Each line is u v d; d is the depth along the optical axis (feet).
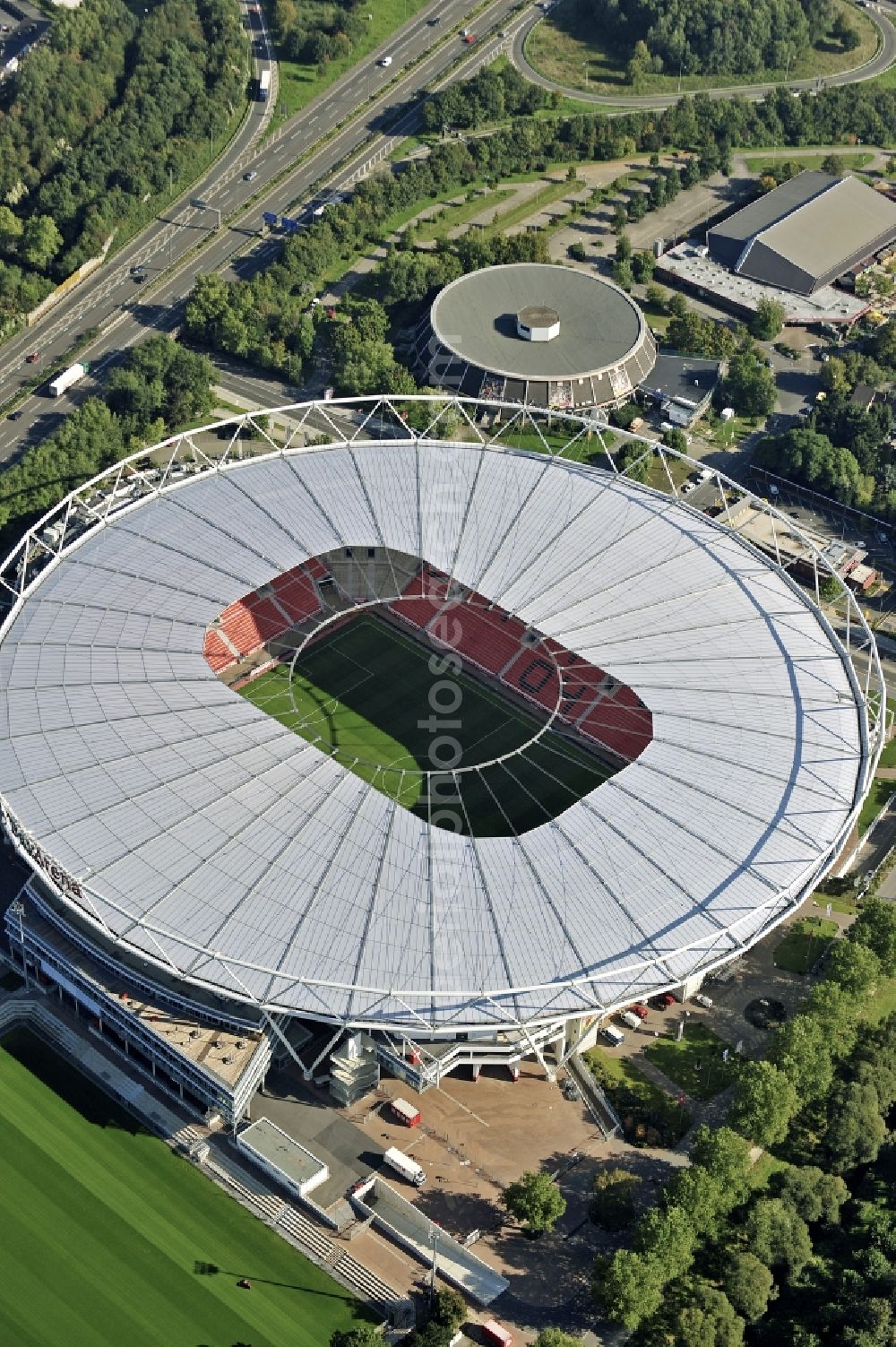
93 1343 613.11
